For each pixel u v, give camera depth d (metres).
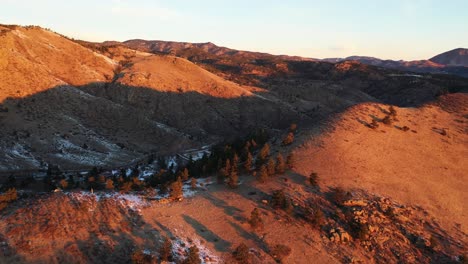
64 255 34.69
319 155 62.75
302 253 41.72
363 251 43.25
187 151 118.88
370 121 77.50
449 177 62.53
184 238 41.88
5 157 83.50
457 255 43.94
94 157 96.88
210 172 65.12
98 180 68.62
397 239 45.53
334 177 56.66
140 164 97.56
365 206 50.06
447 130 80.38
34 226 38.22
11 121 97.75
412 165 64.12
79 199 45.56
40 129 99.75
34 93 112.81
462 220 51.47
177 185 51.50
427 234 47.25
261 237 43.66
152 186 62.28
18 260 33.16
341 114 80.19
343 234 44.53
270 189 53.59
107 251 36.56
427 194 56.31
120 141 112.00
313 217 46.53
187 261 36.00
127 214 44.72
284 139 70.19
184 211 48.09
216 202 51.03
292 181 55.44
